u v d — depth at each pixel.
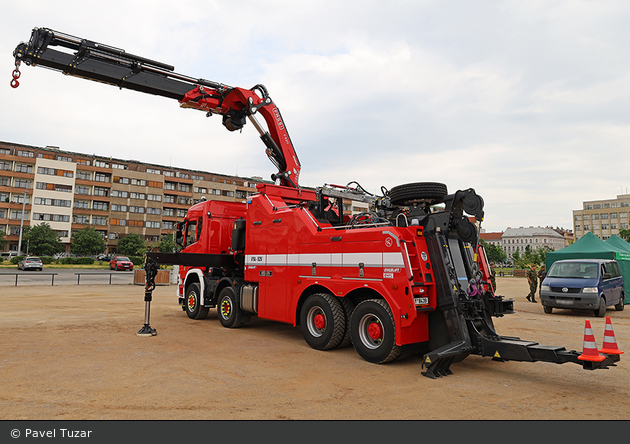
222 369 5.80
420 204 6.81
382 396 4.70
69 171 77.88
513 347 5.37
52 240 67.06
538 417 4.07
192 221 11.53
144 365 5.95
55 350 6.87
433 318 6.15
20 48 7.94
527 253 85.44
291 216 8.05
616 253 16.25
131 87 9.30
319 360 6.46
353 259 6.65
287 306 7.92
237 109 10.46
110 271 42.72
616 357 5.01
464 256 6.38
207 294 10.49
